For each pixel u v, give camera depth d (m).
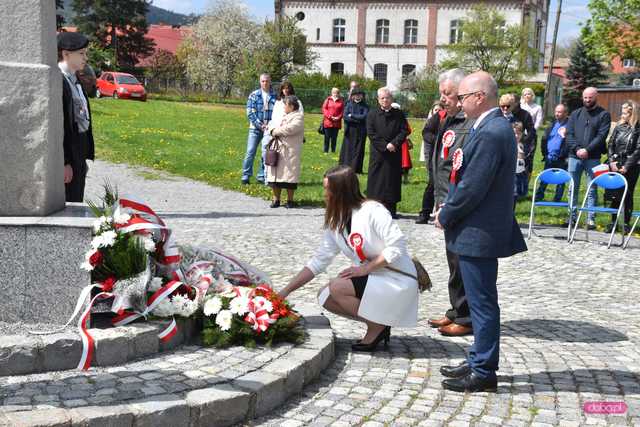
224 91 51.72
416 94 48.16
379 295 5.18
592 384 4.84
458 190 4.52
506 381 4.87
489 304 4.61
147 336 4.60
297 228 10.34
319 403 4.41
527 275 8.31
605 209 10.23
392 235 5.07
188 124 27.53
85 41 6.40
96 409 3.71
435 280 7.84
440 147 6.41
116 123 25.30
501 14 52.44
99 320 4.82
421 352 5.41
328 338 5.14
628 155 10.81
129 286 4.69
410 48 56.62
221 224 10.45
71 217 4.86
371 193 11.26
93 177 15.11
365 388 4.67
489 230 4.53
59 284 4.63
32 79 4.79
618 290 7.71
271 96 14.51
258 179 15.07
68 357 4.31
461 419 4.24
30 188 4.84
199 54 51.72
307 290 7.14
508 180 4.56
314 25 57.56
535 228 11.55
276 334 4.97
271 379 4.29
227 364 4.52
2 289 4.62
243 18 52.06
